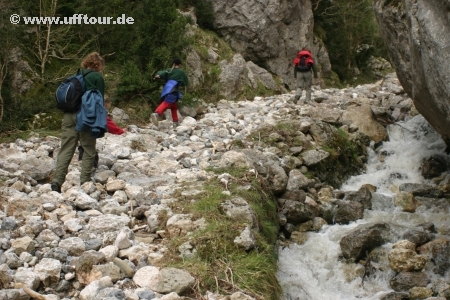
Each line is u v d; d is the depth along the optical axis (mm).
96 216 5938
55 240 5328
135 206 6379
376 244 6836
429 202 8195
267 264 5434
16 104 9336
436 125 7996
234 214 5949
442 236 7078
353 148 9789
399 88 12508
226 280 4949
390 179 9320
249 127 9922
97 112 6480
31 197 6293
